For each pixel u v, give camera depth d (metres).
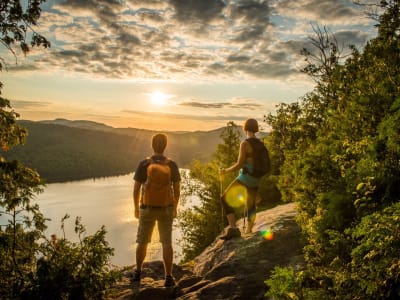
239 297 4.88
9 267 4.71
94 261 4.75
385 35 5.72
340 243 3.77
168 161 5.57
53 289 4.57
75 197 161.62
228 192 6.59
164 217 5.48
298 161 5.51
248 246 6.01
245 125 6.46
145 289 5.29
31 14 4.96
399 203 2.98
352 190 4.04
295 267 5.16
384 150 3.92
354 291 3.04
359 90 5.41
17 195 4.79
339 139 5.18
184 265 7.06
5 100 4.84
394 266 2.71
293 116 14.52
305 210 5.38
